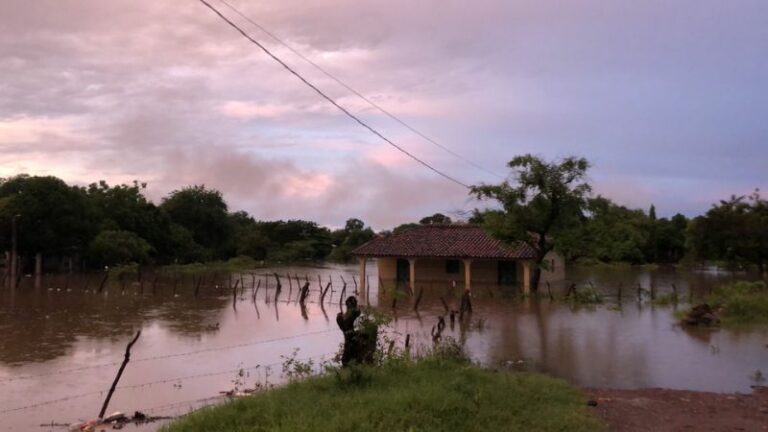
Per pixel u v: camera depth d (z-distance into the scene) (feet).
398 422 26.96
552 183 117.91
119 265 172.65
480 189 121.70
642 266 249.96
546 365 52.03
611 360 54.13
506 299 112.27
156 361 56.80
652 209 328.29
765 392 41.42
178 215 278.67
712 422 33.09
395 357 40.73
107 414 39.63
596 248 124.67
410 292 120.37
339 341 67.92
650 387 43.91
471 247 138.10
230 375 51.06
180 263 241.35
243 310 98.68
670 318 83.61
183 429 27.84
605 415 33.91
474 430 27.61
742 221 130.72
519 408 31.83
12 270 161.89
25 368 54.08
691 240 141.79
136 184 242.99
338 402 29.84
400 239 146.72
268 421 27.30
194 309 99.81
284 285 152.15
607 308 97.04
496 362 53.16
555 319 83.66
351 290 137.39
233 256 297.12
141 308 100.78
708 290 127.54
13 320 85.56
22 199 173.27
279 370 52.85
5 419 38.91
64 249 185.68
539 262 123.95
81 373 51.85
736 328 72.38
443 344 52.75
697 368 50.62
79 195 192.03
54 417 39.37
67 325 80.74
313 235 330.54
